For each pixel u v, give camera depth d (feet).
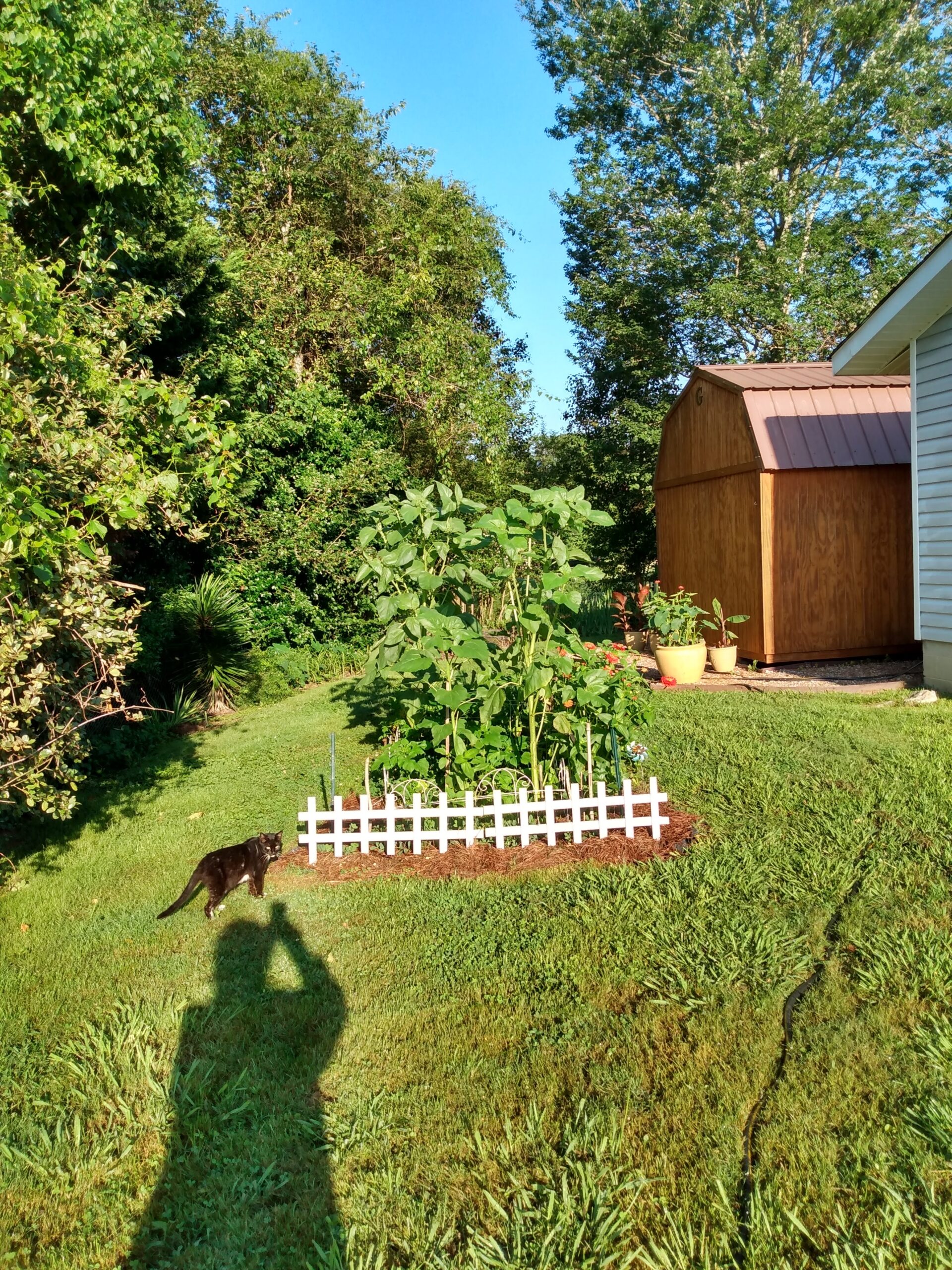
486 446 51.85
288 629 39.37
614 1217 7.15
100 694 15.56
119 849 17.37
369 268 59.21
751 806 16.74
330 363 52.44
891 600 33.47
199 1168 8.21
